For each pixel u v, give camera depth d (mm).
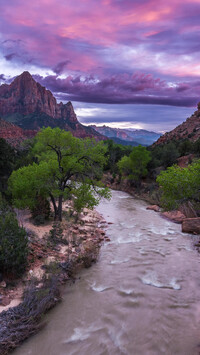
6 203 17688
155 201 36812
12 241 10594
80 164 20000
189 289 10867
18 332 7363
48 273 11008
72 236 17062
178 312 9016
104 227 22312
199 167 18734
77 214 22672
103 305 9469
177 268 13188
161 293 10453
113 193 48938
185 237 19281
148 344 7316
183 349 7070
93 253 14383
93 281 11539
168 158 57312
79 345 7289
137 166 50656
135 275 12281
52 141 20344
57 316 8719
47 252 13633
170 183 19000
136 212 30219
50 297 9297
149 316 8750
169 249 16328
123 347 7211
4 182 24828
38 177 19531
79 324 8266
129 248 16500
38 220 19453
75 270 12656
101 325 8227
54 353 6965
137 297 10102
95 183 20359
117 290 10688
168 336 7656
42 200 20828
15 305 8562
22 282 10188
